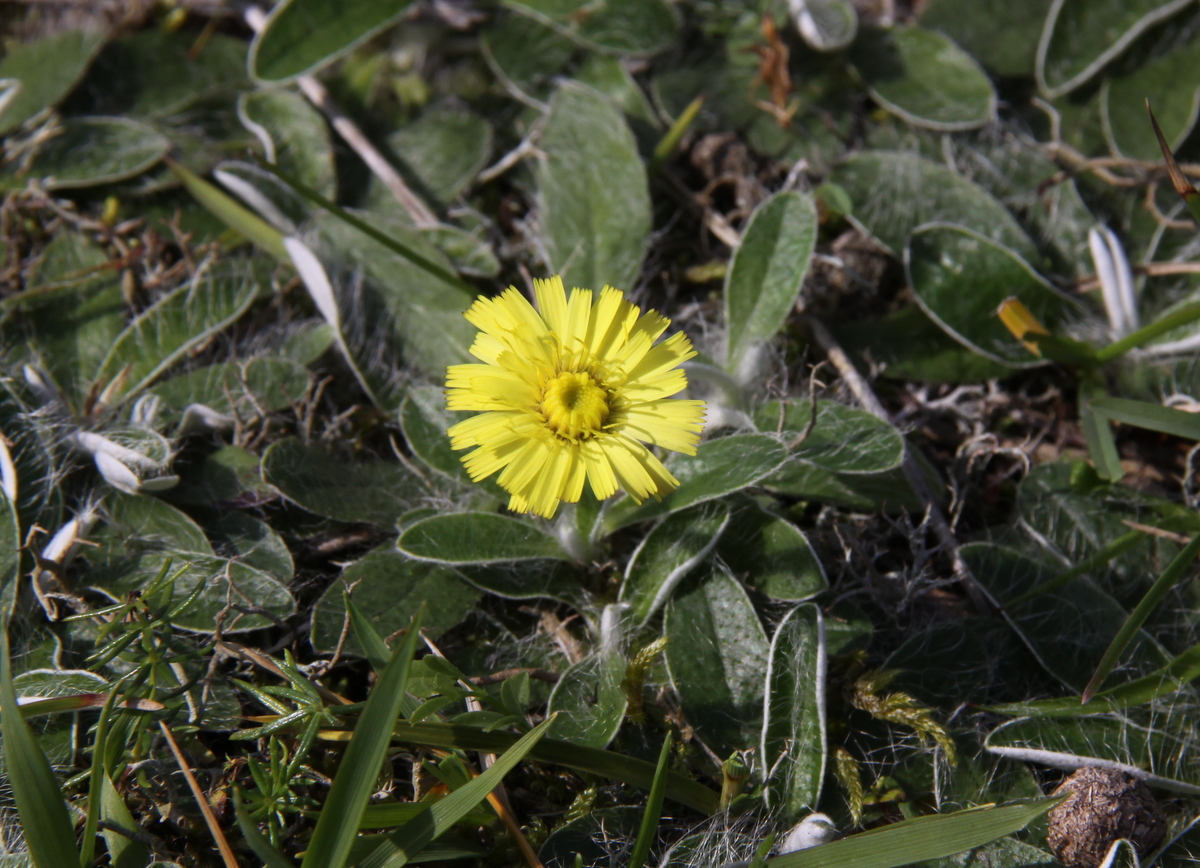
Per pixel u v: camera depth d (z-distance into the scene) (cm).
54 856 38
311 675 40
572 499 39
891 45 45
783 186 45
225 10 46
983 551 41
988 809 38
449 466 41
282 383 42
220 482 41
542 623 41
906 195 44
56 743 40
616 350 39
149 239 44
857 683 40
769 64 45
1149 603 40
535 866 39
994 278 43
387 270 43
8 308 43
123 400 42
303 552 42
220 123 45
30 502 41
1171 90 45
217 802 40
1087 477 42
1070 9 45
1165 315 43
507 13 45
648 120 45
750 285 42
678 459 41
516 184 45
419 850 38
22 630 40
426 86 45
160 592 40
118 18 45
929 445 43
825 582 40
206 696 40
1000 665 41
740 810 39
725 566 41
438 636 41
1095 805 39
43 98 45
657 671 41
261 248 44
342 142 45
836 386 43
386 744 38
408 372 43
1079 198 44
